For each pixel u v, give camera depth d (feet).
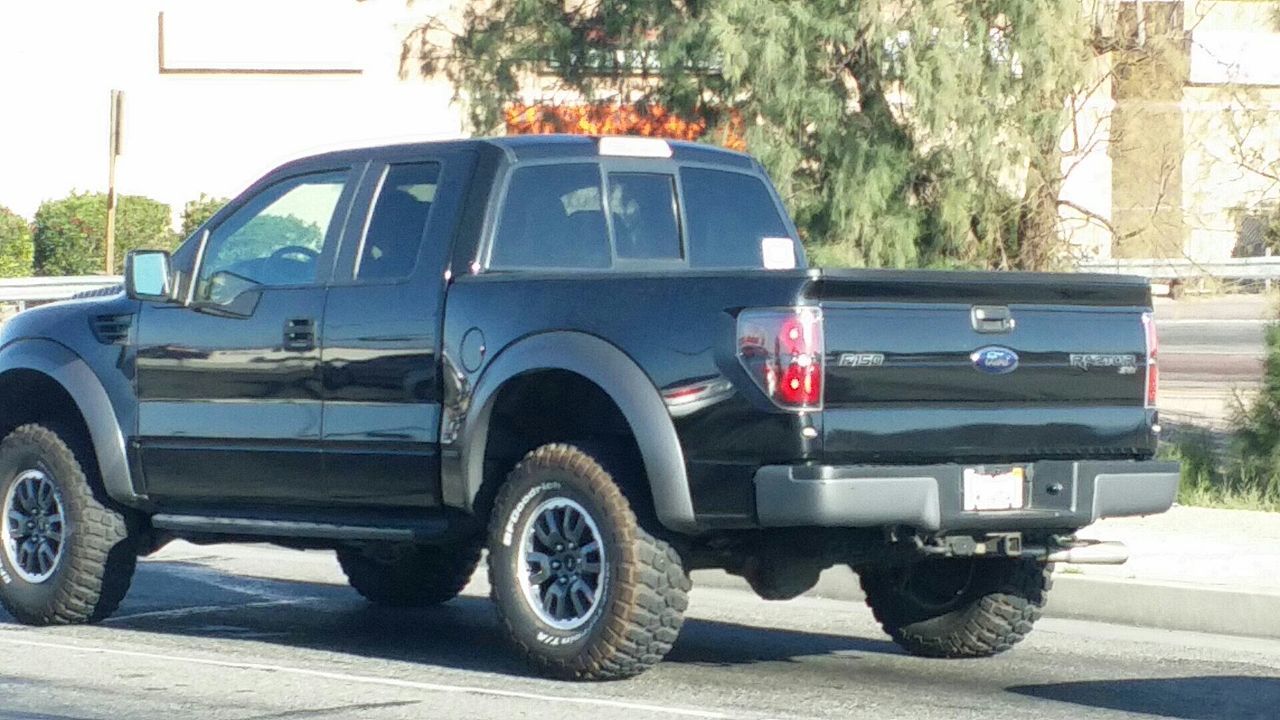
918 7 68.28
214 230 37.04
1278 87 71.72
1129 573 42.11
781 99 69.87
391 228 34.58
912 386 29.89
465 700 30.14
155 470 36.94
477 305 32.58
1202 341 101.19
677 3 74.69
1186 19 73.41
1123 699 30.99
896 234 71.10
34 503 38.60
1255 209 72.54
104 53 155.63
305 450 34.73
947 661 35.04
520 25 79.25
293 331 34.88
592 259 34.73
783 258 37.45
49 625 38.52
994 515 30.48
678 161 36.42
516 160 34.06
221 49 153.58
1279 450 58.59
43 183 155.94
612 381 30.40
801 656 35.45
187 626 39.19
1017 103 70.23
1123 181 75.10
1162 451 62.95
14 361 38.63
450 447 32.63
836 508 28.96
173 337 36.60
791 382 28.99
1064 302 31.55
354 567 42.24
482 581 47.19
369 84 150.82
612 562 30.73
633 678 32.19
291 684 31.73
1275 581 40.91
